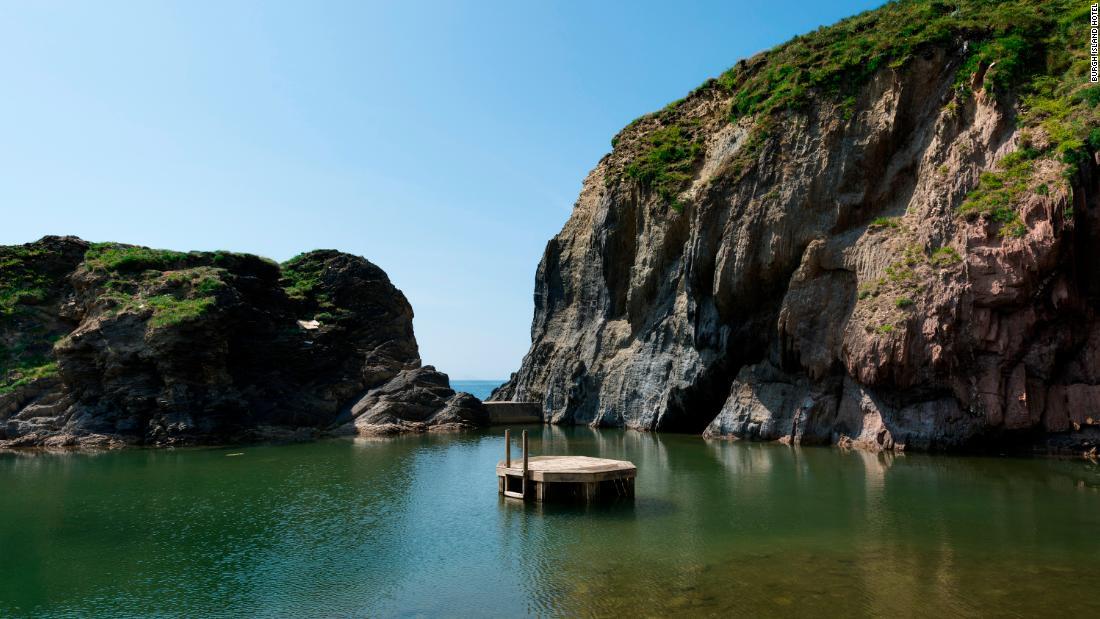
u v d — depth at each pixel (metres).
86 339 58.25
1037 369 40.22
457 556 21.78
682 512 27.08
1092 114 39.97
